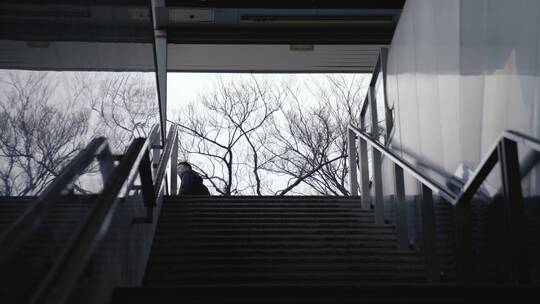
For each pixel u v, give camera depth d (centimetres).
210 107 2250
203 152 2228
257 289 369
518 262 430
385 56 894
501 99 504
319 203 862
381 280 593
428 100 693
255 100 2248
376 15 1303
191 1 1269
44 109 328
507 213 443
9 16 292
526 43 462
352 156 933
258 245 691
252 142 2214
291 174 2170
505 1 502
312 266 621
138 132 627
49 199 293
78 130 392
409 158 763
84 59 414
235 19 1319
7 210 271
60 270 259
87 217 318
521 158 454
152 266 633
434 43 677
